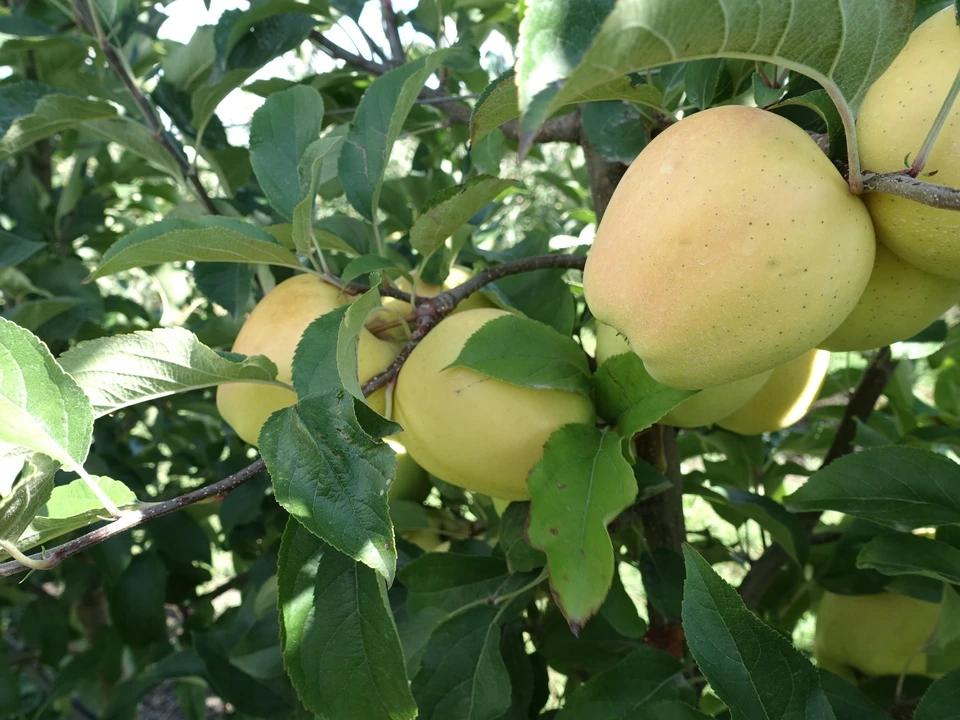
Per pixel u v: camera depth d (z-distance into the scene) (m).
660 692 0.28
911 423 0.50
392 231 0.51
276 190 0.32
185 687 0.62
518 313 0.29
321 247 0.33
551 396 0.26
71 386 0.20
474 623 0.31
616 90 0.20
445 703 0.29
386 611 0.22
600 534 0.22
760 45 0.15
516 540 0.29
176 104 0.47
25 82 0.45
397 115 0.28
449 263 0.33
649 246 0.19
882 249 0.21
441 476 0.29
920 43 0.19
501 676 0.29
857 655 0.37
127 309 0.65
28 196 0.58
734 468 0.47
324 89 0.49
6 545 0.20
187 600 0.68
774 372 0.32
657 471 0.27
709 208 0.18
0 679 0.55
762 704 0.20
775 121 0.18
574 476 0.23
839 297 0.18
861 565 0.28
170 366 0.24
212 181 0.78
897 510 0.28
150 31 0.52
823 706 0.20
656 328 0.19
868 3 0.15
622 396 0.25
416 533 0.42
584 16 0.13
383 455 0.21
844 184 0.18
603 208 0.35
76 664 0.58
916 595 0.32
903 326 0.23
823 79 0.16
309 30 0.45
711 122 0.19
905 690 0.36
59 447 0.21
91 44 0.45
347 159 0.31
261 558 0.48
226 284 0.43
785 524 0.35
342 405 0.22
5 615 0.81
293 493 0.21
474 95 0.43
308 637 0.22
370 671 0.22
